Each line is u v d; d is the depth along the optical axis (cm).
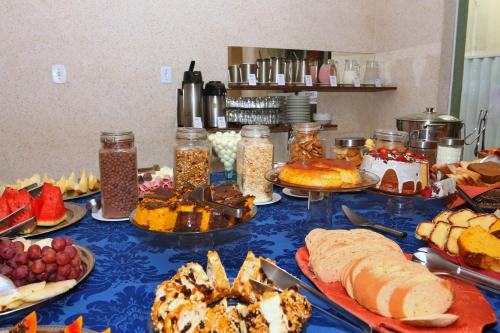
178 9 281
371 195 153
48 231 108
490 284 75
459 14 293
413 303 64
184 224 95
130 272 86
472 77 301
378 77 340
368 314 65
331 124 336
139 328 65
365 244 83
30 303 68
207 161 138
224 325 56
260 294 67
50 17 250
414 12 317
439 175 137
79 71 262
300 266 84
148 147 289
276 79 296
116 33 267
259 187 140
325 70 314
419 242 102
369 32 354
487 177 133
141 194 136
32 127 256
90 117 270
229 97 278
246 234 110
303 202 143
